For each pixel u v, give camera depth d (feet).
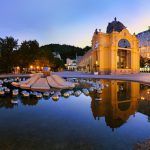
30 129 19.49
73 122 22.06
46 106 31.35
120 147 15.17
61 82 62.69
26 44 199.93
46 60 237.86
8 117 24.22
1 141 16.22
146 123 21.63
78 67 424.46
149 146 15.25
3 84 67.77
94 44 204.85
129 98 39.68
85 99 38.52
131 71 192.95
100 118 23.84
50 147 14.99
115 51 185.16
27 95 42.14
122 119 23.34
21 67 192.85
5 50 172.35
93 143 15.88
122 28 194.70
